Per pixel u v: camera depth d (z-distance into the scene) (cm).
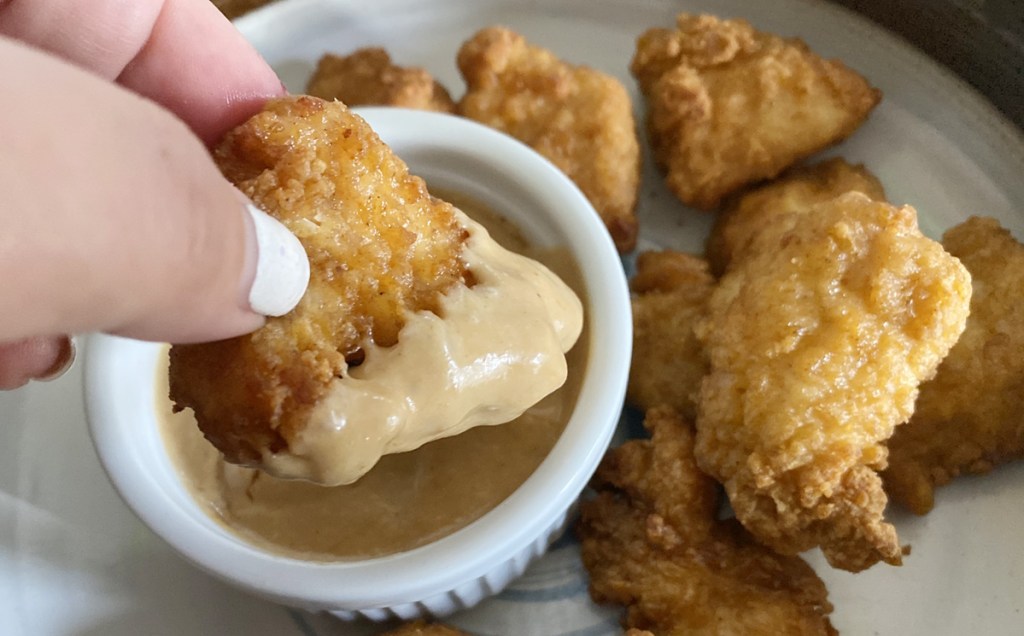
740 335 14
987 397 15
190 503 13
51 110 7
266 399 10
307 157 11
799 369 14
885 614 15
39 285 7
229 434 10
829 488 13
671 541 15
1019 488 15
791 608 14
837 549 14
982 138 17
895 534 13
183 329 9
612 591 15
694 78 18
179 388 11
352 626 15
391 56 20
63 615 15
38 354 13
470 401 11
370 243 11
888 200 18
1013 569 15
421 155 16
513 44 18
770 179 18
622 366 14
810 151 18
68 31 12
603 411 13
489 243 13
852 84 18
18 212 6
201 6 13
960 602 15
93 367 13
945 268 14
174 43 13
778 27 19
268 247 9
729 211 18
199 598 15
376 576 12
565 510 13
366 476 13
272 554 13
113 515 16
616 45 20
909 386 14
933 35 18
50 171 7
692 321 16
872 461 14
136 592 15
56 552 15
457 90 20
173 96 13
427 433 11
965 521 15
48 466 16
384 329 11
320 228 11
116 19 12
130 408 13
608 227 18
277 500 13
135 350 14
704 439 15
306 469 10
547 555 16
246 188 11
